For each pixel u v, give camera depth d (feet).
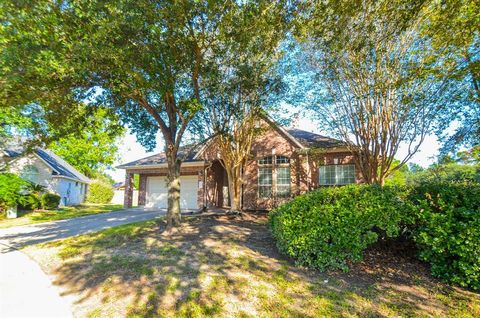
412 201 16.62
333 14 21.12
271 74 36.32
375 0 21.86
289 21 21.47
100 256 20.54
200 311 12.87
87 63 17.44
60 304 13.84
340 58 32.32
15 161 65.26
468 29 20.83
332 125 39.70
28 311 13.07
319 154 48.96
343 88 36.50
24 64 15.64
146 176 63.82
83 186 99.91
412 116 33.30
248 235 26.63
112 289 15.16
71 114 27.35
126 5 16.12
